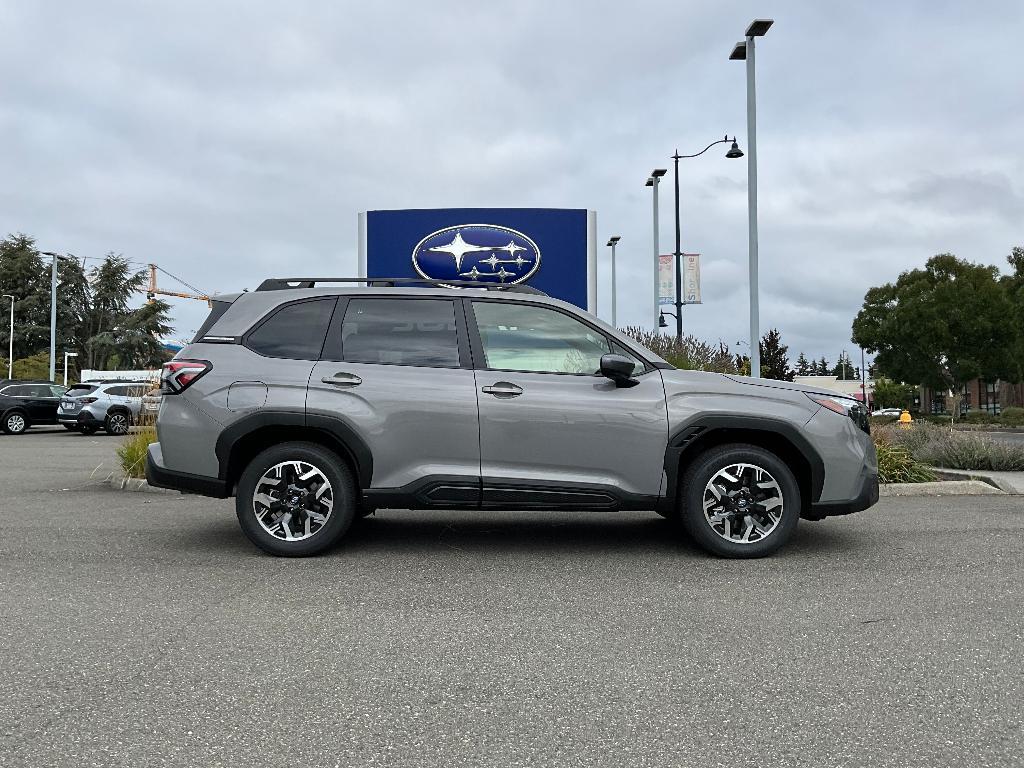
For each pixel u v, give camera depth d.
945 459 13.59
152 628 4.55
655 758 3.01
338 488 6.22
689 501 6.28
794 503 6.27
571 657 4.11
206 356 6.36
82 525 7.69
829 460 6.29
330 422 6.18
